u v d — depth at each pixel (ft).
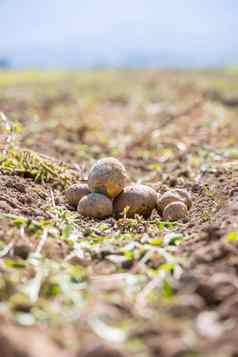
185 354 2.36
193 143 6.59
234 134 7.54
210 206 3.98
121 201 3.99
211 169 5.00
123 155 6.33
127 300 2.74
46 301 2.72
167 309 2.65
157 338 2.46
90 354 2.36
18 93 12.98
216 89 13.89
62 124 7.77
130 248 3.26
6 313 2.58
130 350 2.40
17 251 3.08
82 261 3.14
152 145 6.75
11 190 4.10
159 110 10.26
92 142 7.00
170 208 3.92
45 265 2.99
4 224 3.36
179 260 3.03
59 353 2.39
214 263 2.92
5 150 4.76
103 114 9.87
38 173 4.52
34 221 3.48
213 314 2.58
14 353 2.32
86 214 3.92
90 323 2.56
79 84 16.33
